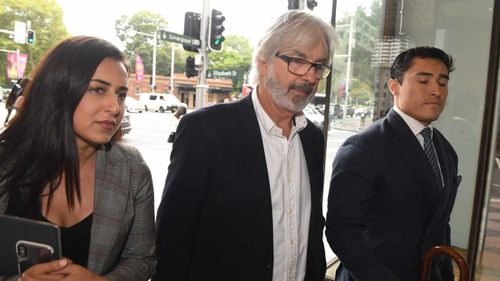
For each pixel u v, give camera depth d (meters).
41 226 0.71
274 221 1.18
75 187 0.91
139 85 22.08
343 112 3.28
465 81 3.55
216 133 1.14
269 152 1.20
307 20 1.13
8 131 0.88
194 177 1.10
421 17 3.52
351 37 3.21
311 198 1.29
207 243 1.15
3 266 0.74
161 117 17.94
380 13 3.41
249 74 1.30
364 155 1.28
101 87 0.86
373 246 1.30
